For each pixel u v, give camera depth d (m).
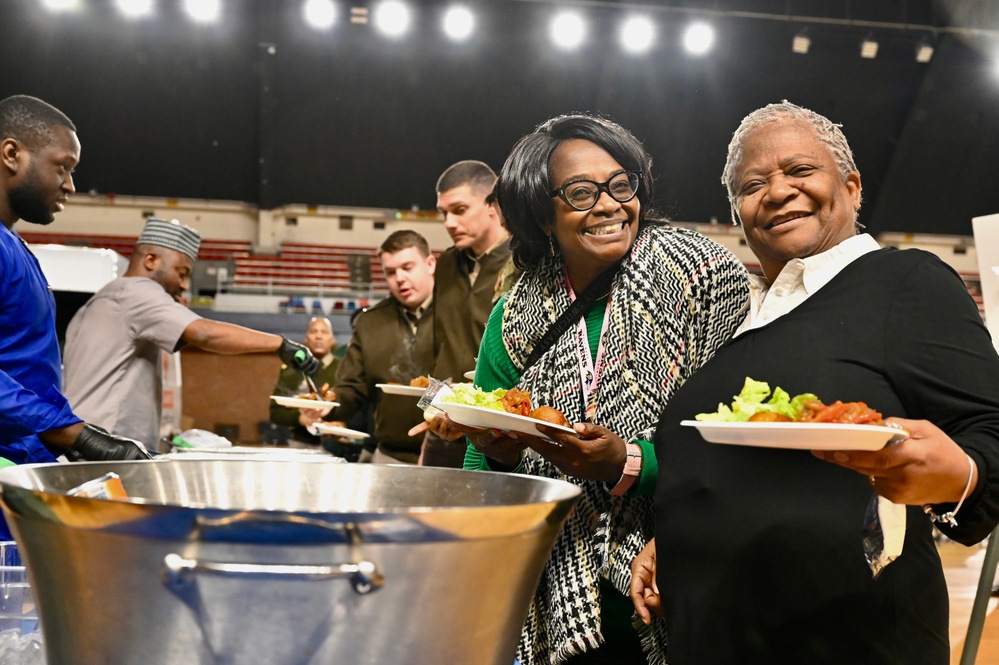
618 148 1.34
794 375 1.05
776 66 14.18
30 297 1.96
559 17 13.05
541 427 1.16
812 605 1.00
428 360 3.07
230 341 2.81
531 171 1.36
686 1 13.88
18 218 2.14
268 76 14.05
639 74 14.35
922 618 0.99
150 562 0.60
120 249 14.48
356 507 0.89
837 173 1.16
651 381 1.29
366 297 14.01
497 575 0.66
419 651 0.63
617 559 1.27
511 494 0.83
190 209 15.02
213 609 0.60
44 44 13.48
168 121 14.38
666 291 1.30
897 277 1.05
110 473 0.84
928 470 0.82
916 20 13.71
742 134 1.22
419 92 14.58
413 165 15.21
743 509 1.05
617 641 1.34
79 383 2.77
